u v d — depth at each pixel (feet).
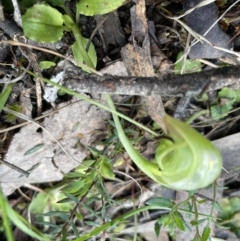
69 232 1.02
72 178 0.98
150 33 0.86
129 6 0.85
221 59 0.86
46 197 1.01
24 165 0.94
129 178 1.00
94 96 0.87
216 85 0.79
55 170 0.96
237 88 0.89
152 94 0.79
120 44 0.86
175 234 1.03
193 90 0.78
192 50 0.85
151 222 1.04
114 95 0.89
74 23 0.83
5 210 0.74
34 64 0.84
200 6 0.82
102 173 0.90
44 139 0.91
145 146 0.95
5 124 0.89
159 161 0.73
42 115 0.88
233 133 0.96
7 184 0.97
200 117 0.94
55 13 0.82
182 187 0.73
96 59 0.84
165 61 0.87
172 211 0.87
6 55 0.84
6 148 0.90
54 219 1.03
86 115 0.89
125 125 0.92
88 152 0.94
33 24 0.81
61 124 0.90
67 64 0.83
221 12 0.85
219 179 0.99
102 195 0.89
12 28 0.82
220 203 1.02
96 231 0.85
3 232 1.03
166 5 0.85
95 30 0.83
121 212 1.03
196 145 0.68
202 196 0.95
